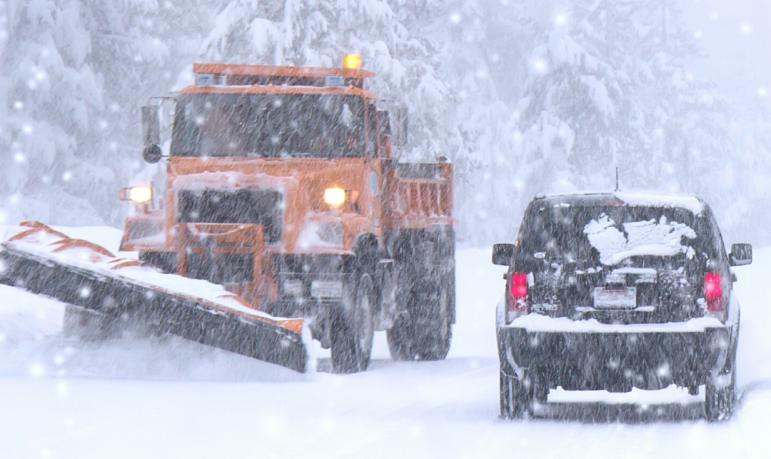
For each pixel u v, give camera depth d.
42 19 147.62
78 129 154.75
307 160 50.59
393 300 55.12
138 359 42.25
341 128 51.06
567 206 35.34
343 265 46.69
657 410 38.97
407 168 57.75
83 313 43.72
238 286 45.69
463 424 34.44
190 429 30.94
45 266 40.25
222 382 40.91
